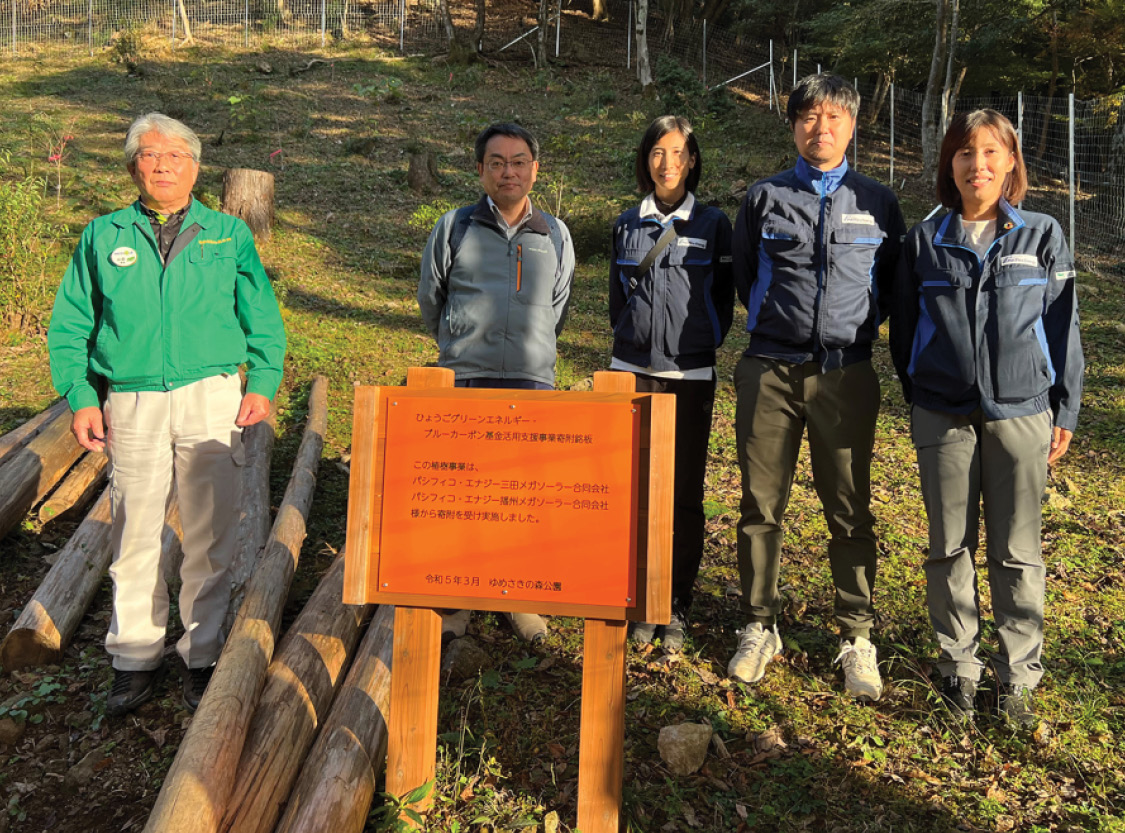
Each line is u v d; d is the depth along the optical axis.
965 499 2.92
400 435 2.41
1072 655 3.32
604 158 14.71
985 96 21.39
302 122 16.03
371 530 2.41
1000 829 2.49
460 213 3.21
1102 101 17.52
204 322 2.85
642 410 2.31
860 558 3.12
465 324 3.15
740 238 3.14
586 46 24.72
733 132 17.62
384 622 3.18
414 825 2.38
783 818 2.54
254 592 3.17
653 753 2.82
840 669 3.26
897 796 2.63
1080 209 14.23
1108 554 4.15
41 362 6.33
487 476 2.37
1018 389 2.80
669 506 2.28
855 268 2.95
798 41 25.28
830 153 2.96
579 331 7.89
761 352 3.07
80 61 20.23
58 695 3.08
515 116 17.41
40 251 7.25
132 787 2.68
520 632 3.42
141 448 2.84
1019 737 2.84
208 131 15.14
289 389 6.27
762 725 2.95
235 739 2.35
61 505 4.31
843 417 3.00
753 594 3.20
